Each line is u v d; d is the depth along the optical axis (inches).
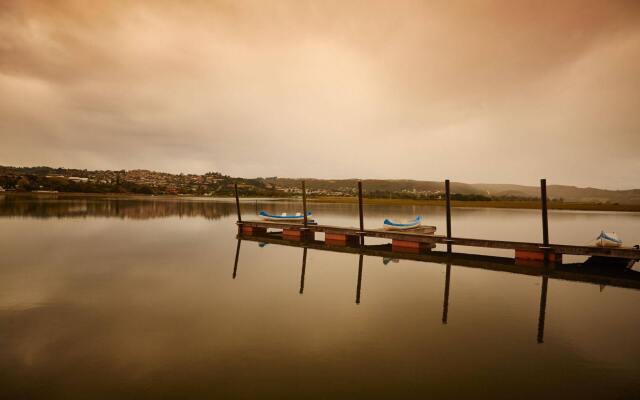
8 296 536.1
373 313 475.8
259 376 309.3
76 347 364.8
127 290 574.2
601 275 716.0
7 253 885.2
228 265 780.0
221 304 506.6
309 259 864.3
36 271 700.0
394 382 300.8
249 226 1307.8
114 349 360.8
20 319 443.2
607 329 428.1
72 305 497.4
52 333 400.2
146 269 729.6
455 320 452.1
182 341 379.9
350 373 315.6
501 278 684.7
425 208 3565.5
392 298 546.6
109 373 314.2
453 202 4571.9
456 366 330.3
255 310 482.0
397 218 2228.1
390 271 740.0
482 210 3277.6
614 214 2834.6
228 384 296.7
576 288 616.7
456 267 788.6
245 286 606.9
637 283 655.8
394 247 1015.0
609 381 306.7
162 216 2140.7
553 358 349.1
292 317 455.8
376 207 3735.2
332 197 6737.2
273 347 366.3
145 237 1213.1
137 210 2623.0
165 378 306.0
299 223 1355.8
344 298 543.2
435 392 286.7
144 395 281.0
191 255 895.7
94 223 1632.6
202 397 278.7
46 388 291.4
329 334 401.7
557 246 800.3
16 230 1327.5
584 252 768.9
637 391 291.9
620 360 346.3
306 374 312.8
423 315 469.7
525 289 607.8
